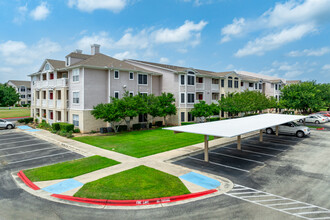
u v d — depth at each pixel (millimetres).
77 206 9859
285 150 20109
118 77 30641
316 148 20859
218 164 15906
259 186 12055
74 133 27875
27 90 94688
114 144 21672
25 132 29516
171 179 12727
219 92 43781
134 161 16156
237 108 36062
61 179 12766
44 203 10109
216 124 19359
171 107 32438
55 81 33000
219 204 10031
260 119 24281
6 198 10578
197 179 12891
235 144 22609
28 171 14109
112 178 12727
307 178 13258
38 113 39594
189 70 36906
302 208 9648
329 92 49688
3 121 32062
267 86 58625
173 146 20953
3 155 18141
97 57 32344
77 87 28938
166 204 10094
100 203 10156
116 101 27016
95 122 28891
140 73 33406
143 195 10664
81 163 15648
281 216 8984
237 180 12898
